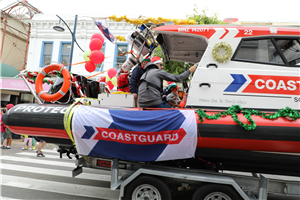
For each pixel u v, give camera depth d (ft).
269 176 16.51
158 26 12.07
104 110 10.37
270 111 9.67
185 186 10.21
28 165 19.25
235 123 9.35
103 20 12.76
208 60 10.39
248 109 9.78
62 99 13.17
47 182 15.10
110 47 42.50
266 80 9.83
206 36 10.55
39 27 45.60
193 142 9.51
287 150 9.10
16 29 51.98
